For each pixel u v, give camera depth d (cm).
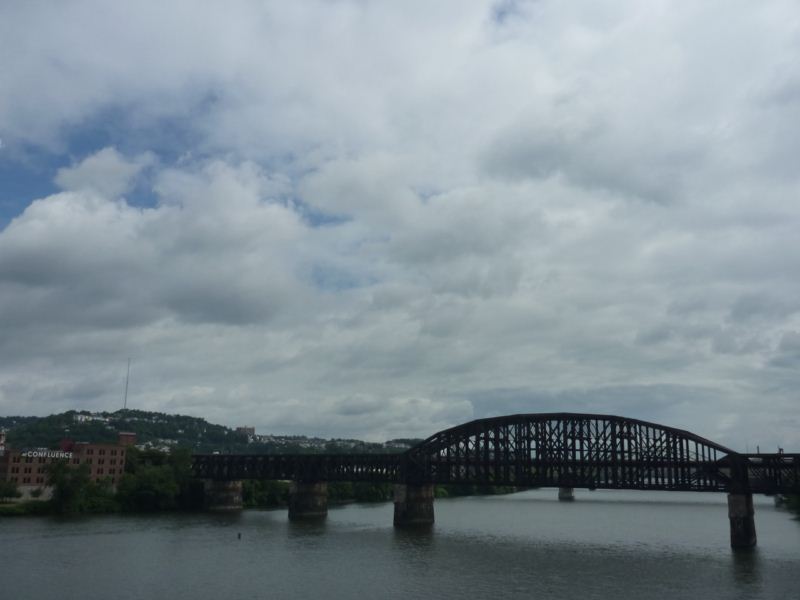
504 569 10238
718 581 9262
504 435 16038
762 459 12425
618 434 14412
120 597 8162
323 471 18712
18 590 8412
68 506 17738
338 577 9525
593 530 15962
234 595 8331
